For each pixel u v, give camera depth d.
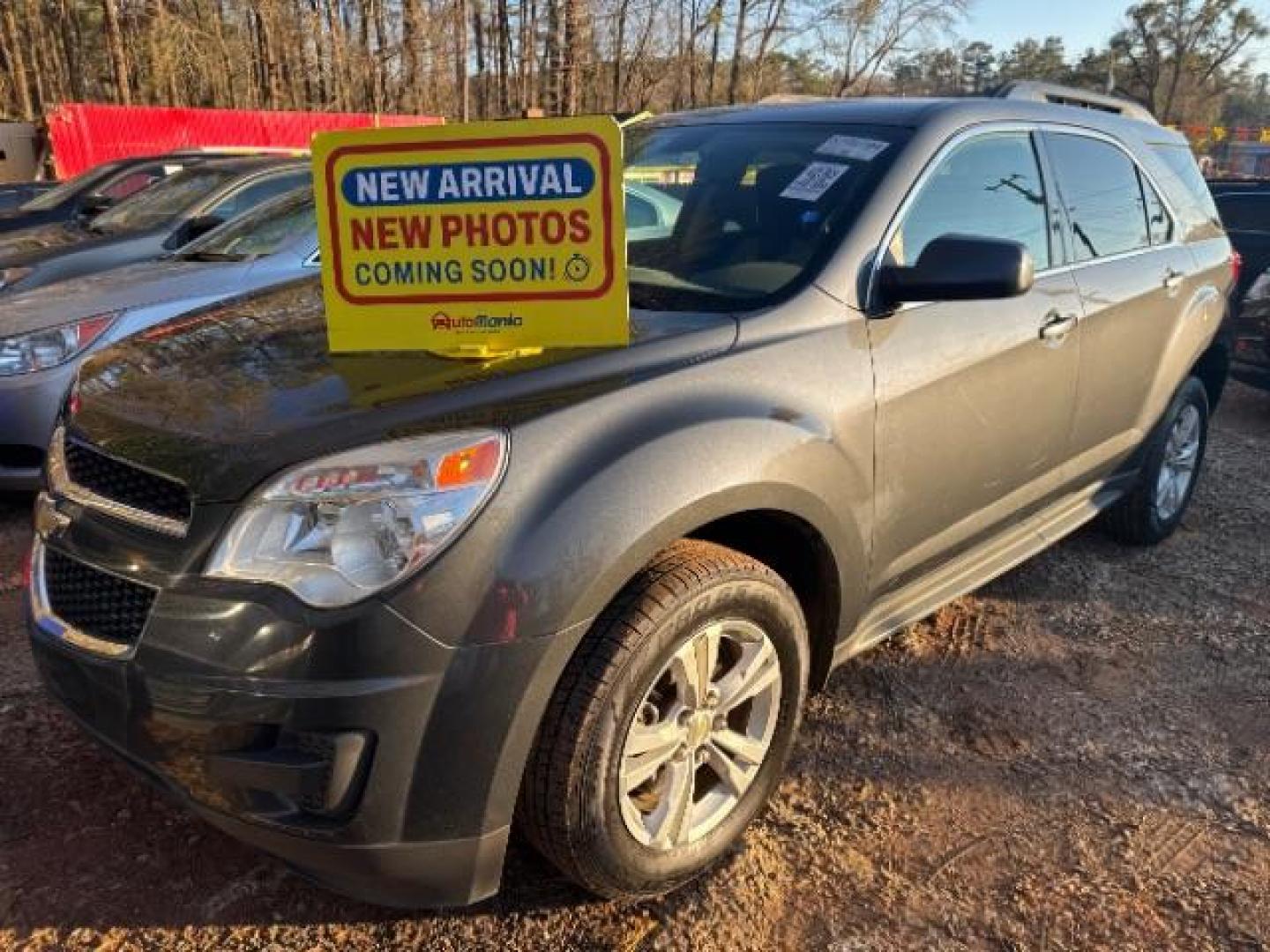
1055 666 3.43
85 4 45.81
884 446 2.60
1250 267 8.03
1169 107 64.94
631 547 1.99
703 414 2.18
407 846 1.93
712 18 37.00
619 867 2.16
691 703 2.23
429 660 1.85
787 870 2.46
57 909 2.26
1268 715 3.18
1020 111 3.35
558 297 2.21
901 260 2.74
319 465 1.92
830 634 2.64
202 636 1.89
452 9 29.22
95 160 21.03
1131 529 4.35
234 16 34.97
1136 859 2.52
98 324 4.45
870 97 3.43
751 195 2.92
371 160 2.22
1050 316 3.20
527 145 2.14
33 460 4.39
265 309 2.92
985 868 2.48
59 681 2.14
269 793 1.90
